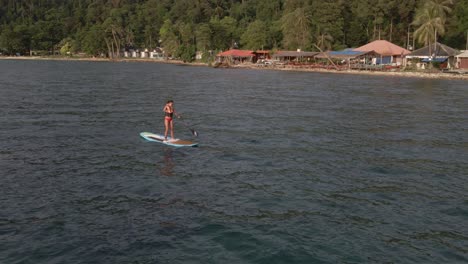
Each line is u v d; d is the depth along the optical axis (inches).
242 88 2133.4
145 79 2765.7
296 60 4537.4
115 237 436.5
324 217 497.4
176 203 531.5
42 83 2317.9
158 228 458.9
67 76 3002.0
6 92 1790.1
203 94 1827.0
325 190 591.5
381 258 405.7
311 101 1589.6
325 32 4606.3
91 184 597.9
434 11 3304.6
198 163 713.6
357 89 2094.0
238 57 4980.3
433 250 425.1
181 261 392.8
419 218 500.7
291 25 4603.8
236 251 411.8
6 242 420.8
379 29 4879.4
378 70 3516.2
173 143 836.0
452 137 957.8
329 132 999.6
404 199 562.3
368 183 625.9
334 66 3821.4
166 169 676.1
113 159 731.4
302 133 983.0
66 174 642.2
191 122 1113.4
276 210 514.9
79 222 470.0
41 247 412.8
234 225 469.7
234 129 1021.8
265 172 669.3
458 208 533.6
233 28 5841.5
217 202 537.0
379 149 837.2
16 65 5137.8
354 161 746.2
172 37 6496.1
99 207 513.7
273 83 2471.7
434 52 3297.2
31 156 742.5
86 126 1029.8
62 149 797.9
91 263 385.7
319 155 782.5
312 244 429.4
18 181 604.1
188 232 450.9
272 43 5236.2
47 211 498.3
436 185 621.6
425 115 1274.6
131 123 1080.8
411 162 745.0
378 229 468.4
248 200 546.0
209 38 5605.3
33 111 1255.5
